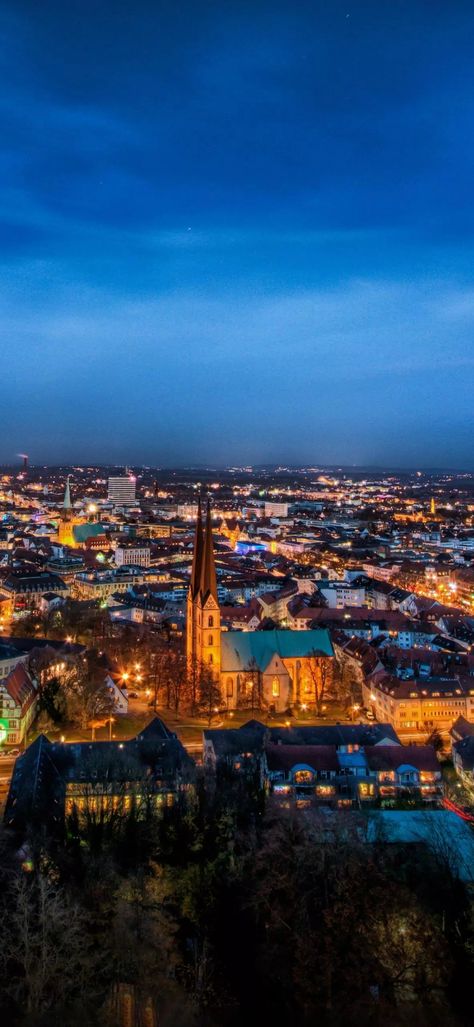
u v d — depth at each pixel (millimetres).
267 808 141875
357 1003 92875
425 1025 90938
